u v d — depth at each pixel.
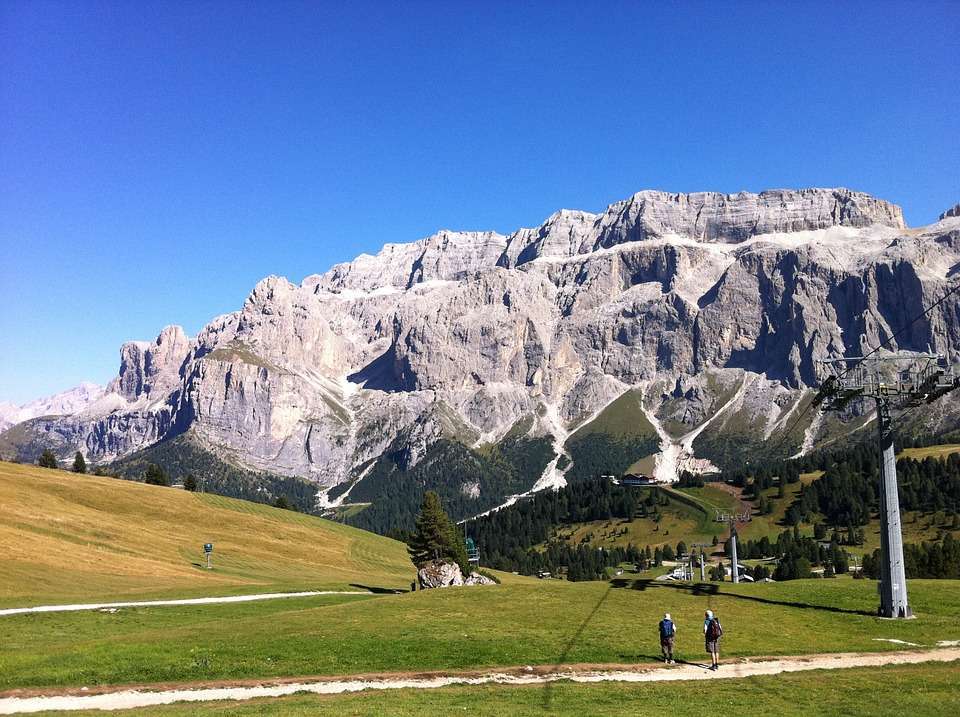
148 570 121.12
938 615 63.50
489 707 39.69
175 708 41.19
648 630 59.66
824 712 38.69
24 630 67.00
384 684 46.69
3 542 116.00
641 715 37.75
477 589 79.81
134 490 191.00
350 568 168.25
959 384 63.34
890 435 65.75
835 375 67.38
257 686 46.75
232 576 129.25
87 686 47.19
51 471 194.88
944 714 38.22
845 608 67.00
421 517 117.44
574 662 51.19
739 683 45.38
